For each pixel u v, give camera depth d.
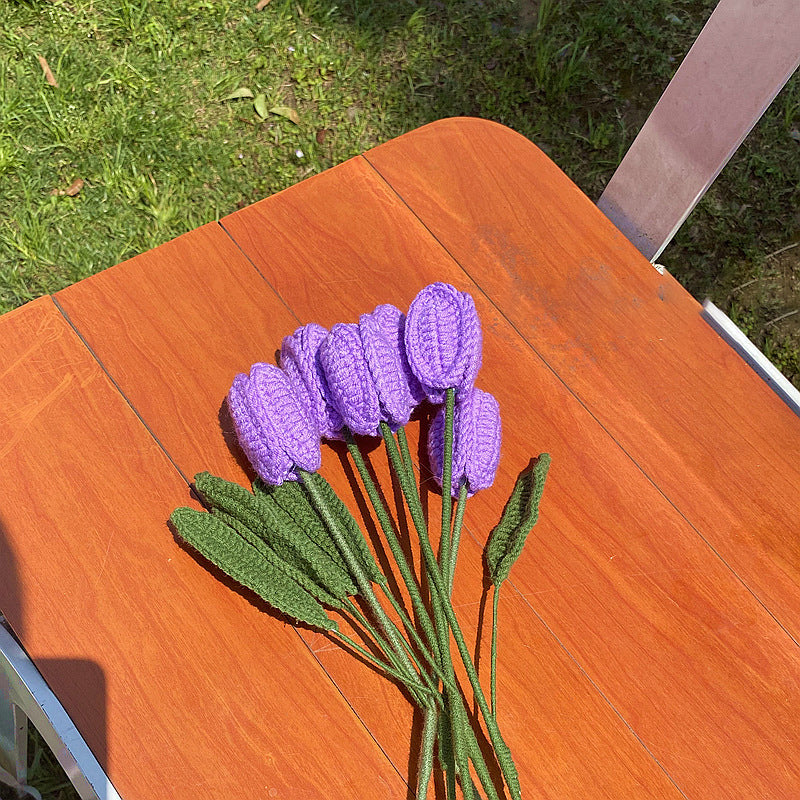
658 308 0.61
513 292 0.60
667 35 1.06
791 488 0.57
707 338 0.60
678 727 0.51
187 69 0.98
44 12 0.98
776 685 0.52
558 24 1.06
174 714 0.49
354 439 0.53
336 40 1.03
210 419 0.55
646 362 0.59
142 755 0.48
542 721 0.51
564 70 1.03
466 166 0.63
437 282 0.56
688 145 0.59
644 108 1.03
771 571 0.55
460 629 0.51
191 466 0.54
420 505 0.50
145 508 0.53
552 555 0.54
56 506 0.52
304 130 0.98
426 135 0.64
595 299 0.60
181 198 0.93
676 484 0.56
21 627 0.50
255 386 0.49
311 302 0.58
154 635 0.50
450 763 0.47
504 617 0.52
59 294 0.57
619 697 0.52
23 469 0.53
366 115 1.00
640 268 0.62
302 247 0.60
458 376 0.51
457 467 0.51
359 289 0.59
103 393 0.55
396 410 0.49
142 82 0.96
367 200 0.62
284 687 0.50
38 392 0.55
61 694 0.49
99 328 0.56
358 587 0.51
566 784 0.50
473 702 0.51
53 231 0.90
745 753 0.51
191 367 0.56
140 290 0.58
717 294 0.96
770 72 0.53
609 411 0.58
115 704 0.49
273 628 0.51
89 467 0.53
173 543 0.52
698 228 0.98
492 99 1.02
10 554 0.51
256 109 0.98
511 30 1.06
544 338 0.59
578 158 1.00
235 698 0.49
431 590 0.49
